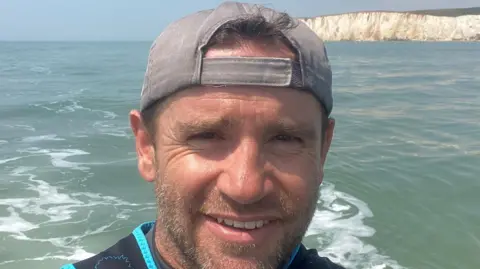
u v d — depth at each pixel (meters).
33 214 2.24
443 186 2.65
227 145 0.36
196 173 0.36
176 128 0.37
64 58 20.39
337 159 3.22
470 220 2.17
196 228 0.37
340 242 1.92
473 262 1.82
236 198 0.35
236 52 0.36
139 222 2.17
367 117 5.08
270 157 0.37
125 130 4.38
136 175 2.90
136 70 13.45
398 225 2.10
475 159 3.23
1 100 6.73
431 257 1.84
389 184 2.67
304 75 0.37
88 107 6.06
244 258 0.36
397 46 27.25
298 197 0.37
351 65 14.00
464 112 5.37
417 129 4.39
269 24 0.36
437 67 12.72
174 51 0.37
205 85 0.36
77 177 2.85
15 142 3.89
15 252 1.86
